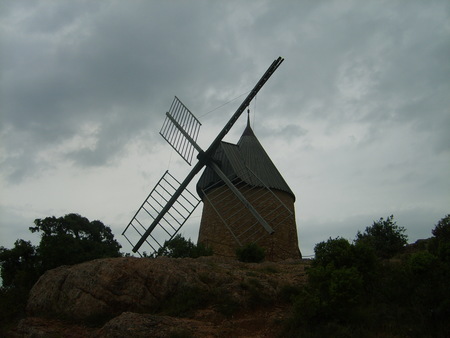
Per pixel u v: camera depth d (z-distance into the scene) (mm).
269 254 24688
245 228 24938
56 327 14086
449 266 14500
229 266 17766
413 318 12484
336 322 12539
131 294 14680
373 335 11828
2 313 15828
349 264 15445
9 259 22469
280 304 14891
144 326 12445
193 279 15359
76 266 16219
